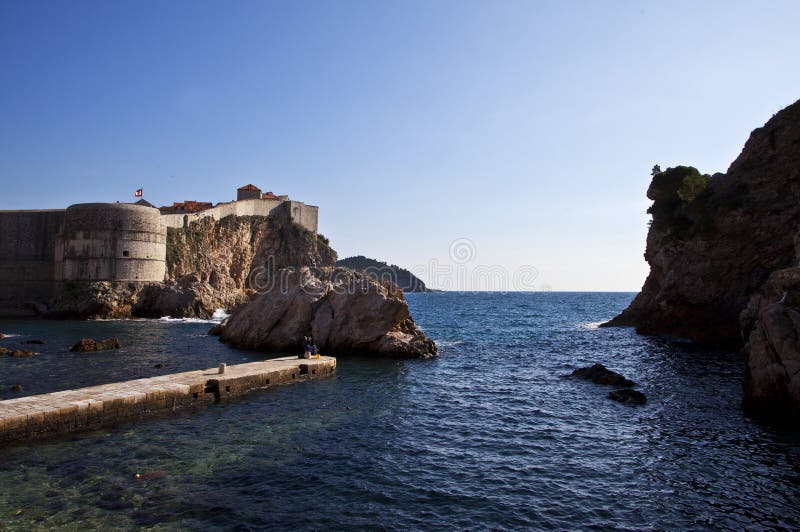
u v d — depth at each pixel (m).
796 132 41.88
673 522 11.38
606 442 16.88
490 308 120.44
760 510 11.93
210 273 91.50
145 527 10.90
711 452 15.69
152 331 53.56
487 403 22.36
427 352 36.00
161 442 16.50
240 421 19.05
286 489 12.98
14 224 80.12
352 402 22.27
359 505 12.12
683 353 37.69
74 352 36.34
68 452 15.41
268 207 119.00
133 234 74.56
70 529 10.75
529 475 14.06
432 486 13.27
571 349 41.28
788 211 41.16
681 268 47.44
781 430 17.69
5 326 58.41
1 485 12.97
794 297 19.39
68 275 72.62
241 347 39.25
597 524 11.27
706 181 52.28
